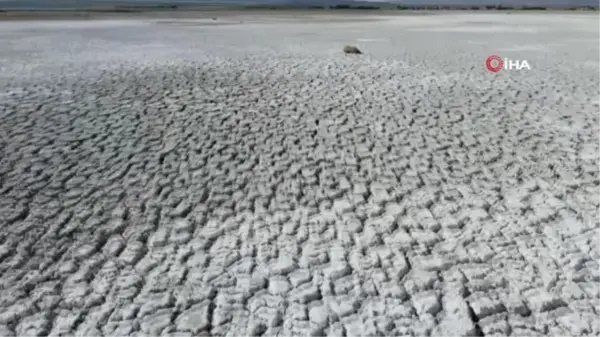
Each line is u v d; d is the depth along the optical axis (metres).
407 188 5.53
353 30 28.72
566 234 4.43
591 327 3.29
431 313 3.47
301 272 3.96
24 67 12.95
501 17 47.34
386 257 4.16
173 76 11.69
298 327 3.35
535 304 3.53
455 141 7.03
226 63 13.89
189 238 4.48
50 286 3.74
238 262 4.09
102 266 4.02
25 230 4.54
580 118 8.03
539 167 6.00
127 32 26.17
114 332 3.28
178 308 3.52
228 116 8.25
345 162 6.32
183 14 56.72
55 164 6.07
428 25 34.00
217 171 6.00
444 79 11.48
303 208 5.09
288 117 8.24
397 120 8.08
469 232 4.53
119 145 6.79
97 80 11.11
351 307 3.55
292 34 25.33
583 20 38.72
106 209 4.99
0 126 7.45
